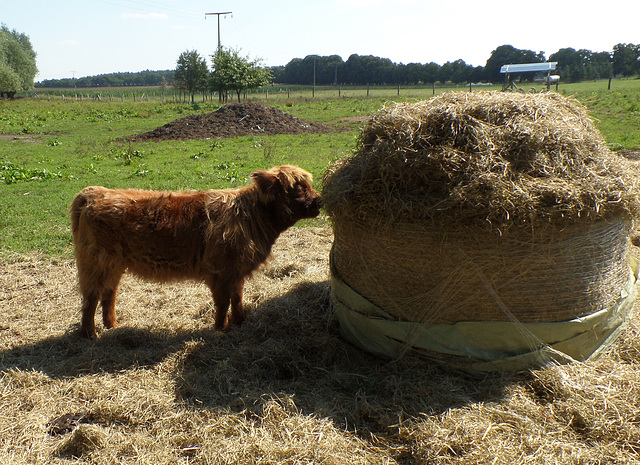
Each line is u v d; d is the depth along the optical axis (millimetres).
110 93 75062
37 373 3953
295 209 4629
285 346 4266
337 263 4418
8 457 3047
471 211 3357
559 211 3342
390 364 3896
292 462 2980
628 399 3275
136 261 4527
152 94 68312
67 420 3439
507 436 3082
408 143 3654
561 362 3666
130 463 3020
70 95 68875
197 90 52062
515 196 3340
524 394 3471
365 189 3771
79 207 4477
